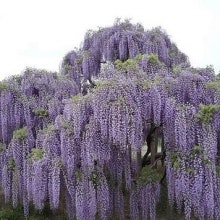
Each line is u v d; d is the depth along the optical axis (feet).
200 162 33.30
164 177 37.81
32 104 43.27
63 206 39.81
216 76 39.63
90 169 32.94
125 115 31.42
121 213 36.91
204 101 36.11
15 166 38.06
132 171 37.27
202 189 33.27
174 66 43.60
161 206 39.45
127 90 32.32
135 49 49.55
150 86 33.24
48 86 46.19
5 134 41.11
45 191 33.60
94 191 33.32
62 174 33.96
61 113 42.29
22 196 38.40
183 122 33.47
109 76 35.47
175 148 34.27
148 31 52.16
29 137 38.37
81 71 53.57
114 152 35.22
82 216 33.01
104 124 31.73
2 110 41.06
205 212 33.58
